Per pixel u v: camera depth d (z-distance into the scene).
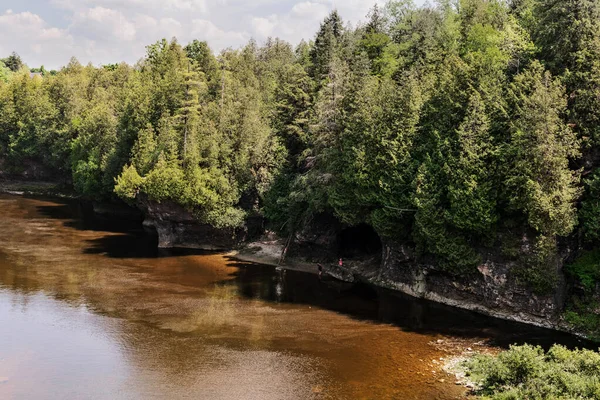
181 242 74.31
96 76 139.75
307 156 65.75
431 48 72.44
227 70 98.56
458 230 46.62
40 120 124.81
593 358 30.06
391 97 53.03
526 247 43.59
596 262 42.44
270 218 69.25
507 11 78.19
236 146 73.62
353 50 89.94
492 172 44.12
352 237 66.88
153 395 29.83
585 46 44.19
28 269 58.12
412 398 29.59
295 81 77.06
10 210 100.31
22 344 37.09
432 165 47.91
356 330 41.81
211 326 42.00
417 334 40.97
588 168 43.62
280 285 56.12
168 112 78.00
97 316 43.50
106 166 90.31
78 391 30.17
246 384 31.39
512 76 49.66
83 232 82.00
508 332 41.31
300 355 36.19
